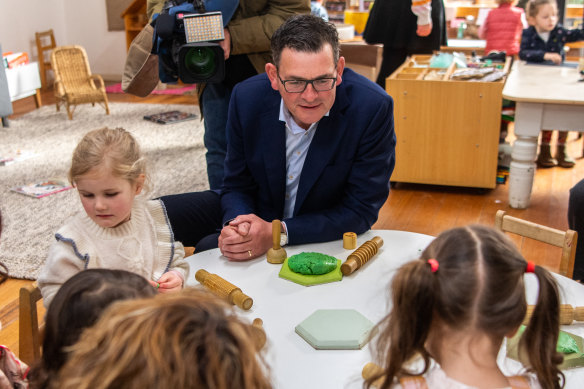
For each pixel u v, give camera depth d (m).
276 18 2.59
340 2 6.56
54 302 0.97
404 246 1.82
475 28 6.12
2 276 2.88
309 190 1.96
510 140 4.94
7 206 3.89
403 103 3.90
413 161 4.02
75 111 6.57
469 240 1.00
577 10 5.77
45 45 8.16
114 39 8.41
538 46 4.30
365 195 1.92
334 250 1.81
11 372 1.36
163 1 2.65
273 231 1.73
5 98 5.69
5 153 5.06
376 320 1.44
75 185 1.53
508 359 1.30
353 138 1.91
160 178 4.34
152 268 1.59
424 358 1.00
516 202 3.71
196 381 0.72
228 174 2.13
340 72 1.83
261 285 1.62
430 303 0.97
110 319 0.78
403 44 4.84
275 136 1.98
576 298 1.51
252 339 0.80
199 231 2.26
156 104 6.89
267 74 2.00
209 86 2.76
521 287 0.99
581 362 1.28
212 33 2.17
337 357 1.31
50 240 3.40
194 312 0.77
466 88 3.76
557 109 3.41
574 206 2.50
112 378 0.72
